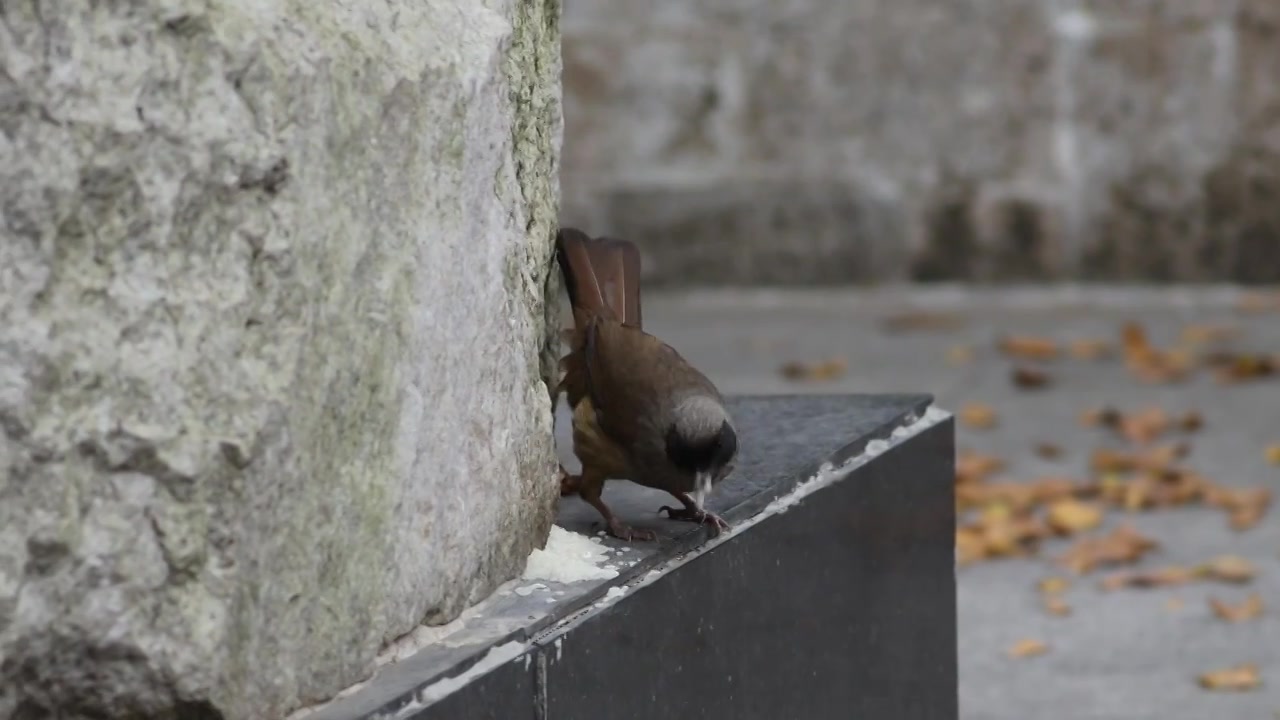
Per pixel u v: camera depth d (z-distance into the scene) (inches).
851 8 1003.9
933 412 391.9
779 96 1012.5
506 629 235.3
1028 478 690.2
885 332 944.9
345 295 206.5
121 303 180.4
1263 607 555.5
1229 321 948.6
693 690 277.0
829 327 957.2
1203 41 989.2
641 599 261.3
